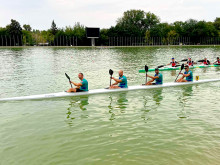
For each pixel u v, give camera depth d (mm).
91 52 64250
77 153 7426
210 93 15195
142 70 25000
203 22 129750
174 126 9555
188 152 7441
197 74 23891
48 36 127625
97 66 30703
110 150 7602
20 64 32688
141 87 16266
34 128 9414
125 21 131250
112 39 119688
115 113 11227
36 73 24125
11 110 11734
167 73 24469
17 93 15328
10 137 8586
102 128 9391
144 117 10648
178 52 64938
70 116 10812
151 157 7148
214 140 8281
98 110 11695
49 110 11711
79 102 13117
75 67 29562
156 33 125812
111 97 14188
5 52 61688
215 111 11422
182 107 12125
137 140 8305
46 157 7191
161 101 13328
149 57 46562
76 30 122250
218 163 6824
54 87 17125
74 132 9016
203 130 9141
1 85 17828
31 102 13125
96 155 7297
